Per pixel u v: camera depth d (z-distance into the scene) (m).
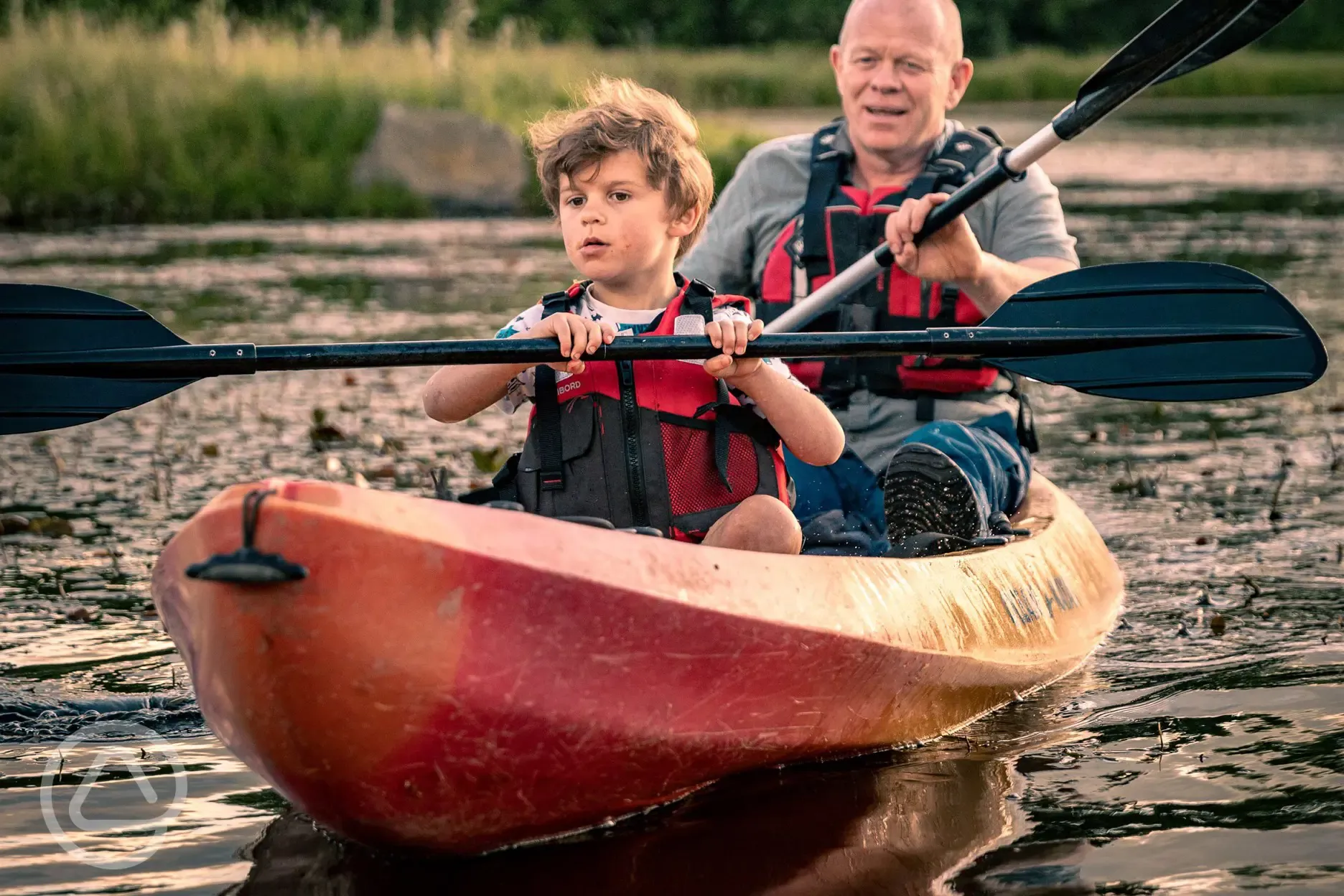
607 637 2.29
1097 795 2.55
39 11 19.55
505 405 2.99
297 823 2.50
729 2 36.00
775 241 3.99
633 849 2.38
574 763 2.33
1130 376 3.13
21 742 2.87
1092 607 3.57
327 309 8.19
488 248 11.43
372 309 8.23
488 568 2.17
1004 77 31.28
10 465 5.29
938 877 2.25
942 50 3.96
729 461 2.81
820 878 2.26
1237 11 3.61
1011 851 2.34
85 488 4.93
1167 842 2.35
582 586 2.25
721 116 23.33
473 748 2.23
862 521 3.62
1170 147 19.61
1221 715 2.93
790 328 3.75
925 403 3.81
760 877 2.28
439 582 2.14
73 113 14.12
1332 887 2.18
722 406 2.80
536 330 2.68
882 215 3.88
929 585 2.96
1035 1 38.12
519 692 2.23
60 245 11.41
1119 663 3.30
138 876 2.30
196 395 6.76
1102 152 18.94
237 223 13.51
